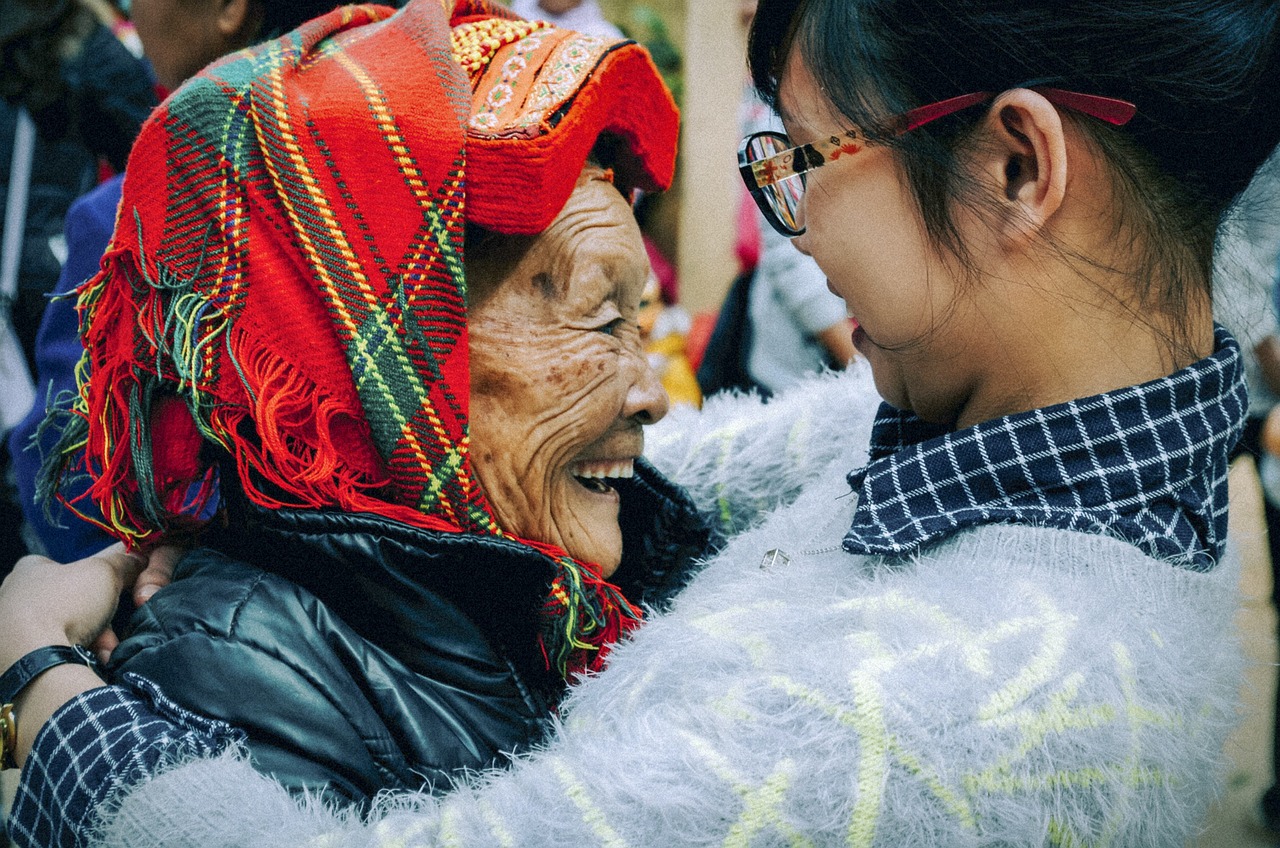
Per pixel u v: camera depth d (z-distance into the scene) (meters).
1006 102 0.76
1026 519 0.80
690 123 3.27
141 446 0.97
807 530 1.03
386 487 0.99
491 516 1.00
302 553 0.93
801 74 0.85
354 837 0.76
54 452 1.03
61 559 1.46
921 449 0.85
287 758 0.85
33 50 1.73
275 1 1.42
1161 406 0.79
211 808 0.77
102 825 0.79
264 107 0.91
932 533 0.82
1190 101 0.76
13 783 1.88
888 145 0.80
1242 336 1.01
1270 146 0.80
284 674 0.88
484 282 0.99
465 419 0.97
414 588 0.93
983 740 0.69
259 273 0.92
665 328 2.58
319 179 0.92
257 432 0.94
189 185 0.93
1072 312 0.80
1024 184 0.79
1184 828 0.78
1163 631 0.76
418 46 0.96
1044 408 0.80
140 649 0.92
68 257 1.47
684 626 0.85
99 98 1.76
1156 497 0.80
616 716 0.81
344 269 0.92
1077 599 0.75
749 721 0.72
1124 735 0.71
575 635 1.04
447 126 0.93
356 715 0.89
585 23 2.96
